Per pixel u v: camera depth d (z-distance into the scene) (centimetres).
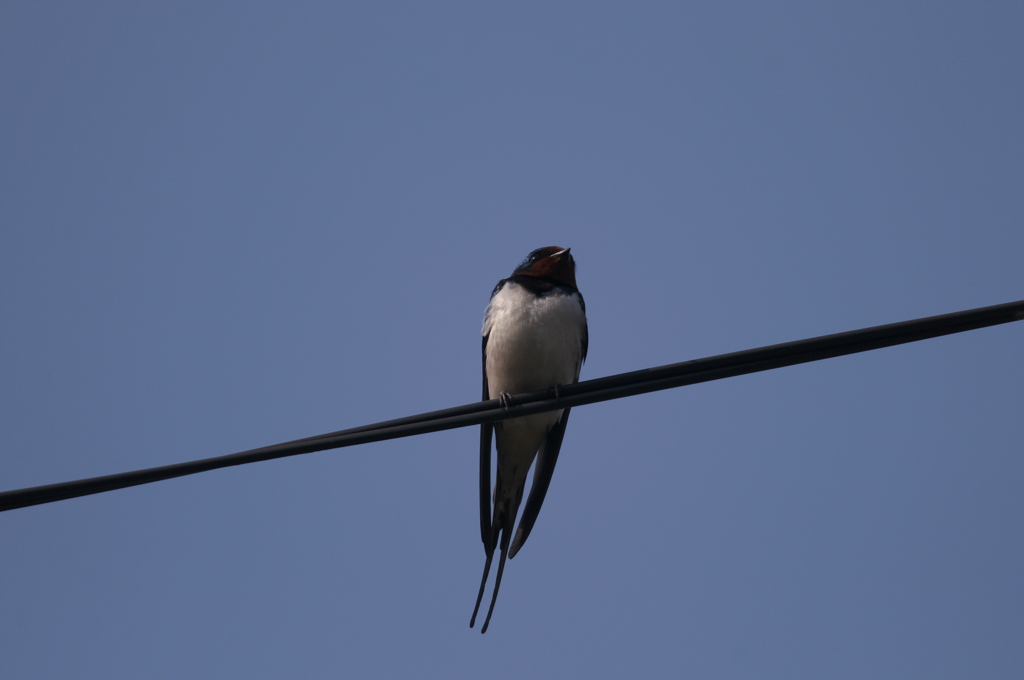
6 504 738
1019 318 787
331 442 804
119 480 753
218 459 772
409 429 830
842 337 812
